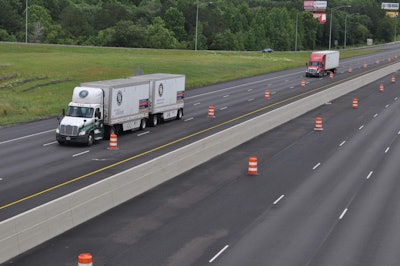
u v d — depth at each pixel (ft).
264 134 193.57
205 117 219.61
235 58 476.54
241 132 177.88
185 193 122.11
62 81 295.69
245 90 306.76
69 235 94.94
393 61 516.73
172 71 366.22
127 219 103.96
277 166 149.18
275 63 465.47
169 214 107.76
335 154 165.48
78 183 123.03
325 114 240.53
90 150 158.92
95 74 326.24
